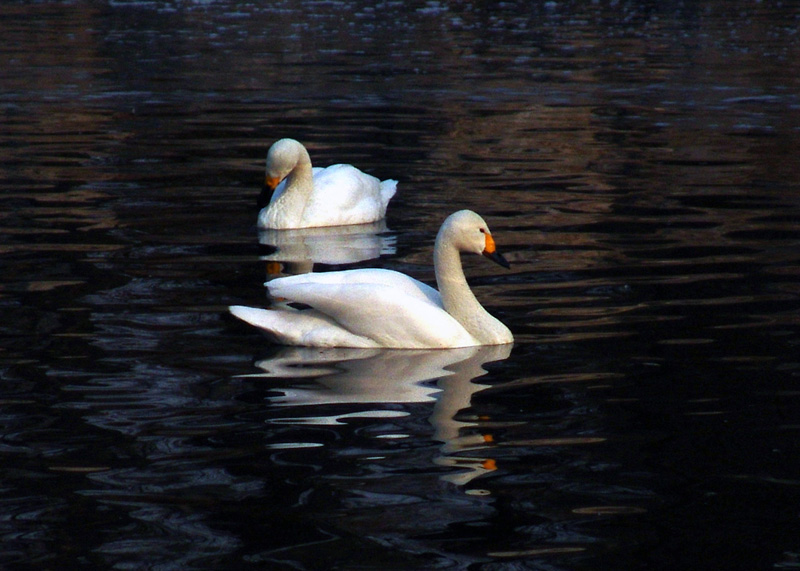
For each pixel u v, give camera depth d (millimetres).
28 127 23969
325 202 16781
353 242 15672
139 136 23203
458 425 9070
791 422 9070
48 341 11008
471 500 7789
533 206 17406
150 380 10016
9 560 6980
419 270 14070
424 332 11094
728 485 8031
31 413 9219
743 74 32250
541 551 7113
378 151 21969
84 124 24453
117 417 9156
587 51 37656
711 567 6938
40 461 8344
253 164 20719
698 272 13586
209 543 7180
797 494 7879
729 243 14961
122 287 12992
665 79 31562
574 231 15797
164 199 17922
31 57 35125
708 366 10383
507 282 13367
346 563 6953
